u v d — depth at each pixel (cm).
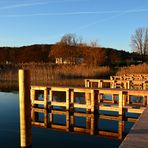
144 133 628
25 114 773
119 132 954
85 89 1230
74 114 1252
